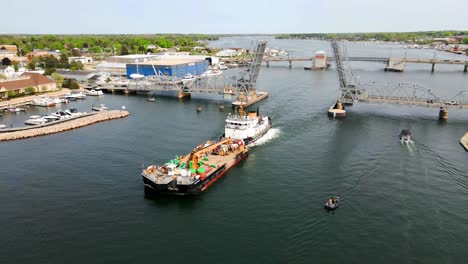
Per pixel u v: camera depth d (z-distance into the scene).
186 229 67.69
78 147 113.69
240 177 91.81
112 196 80.31
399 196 79.88
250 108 169.75
